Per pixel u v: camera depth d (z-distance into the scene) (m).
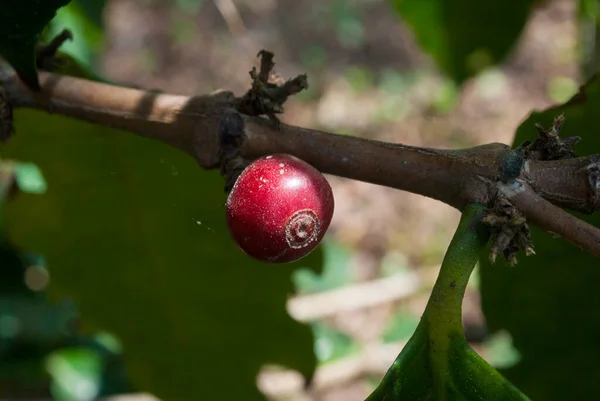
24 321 0.34
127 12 1.12
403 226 0.76
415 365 0.17
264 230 0.17
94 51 0.34
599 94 0.21
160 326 0.26
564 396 0.22
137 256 0.26
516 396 0.16
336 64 1.08
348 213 0.78
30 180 0.26
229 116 0.19
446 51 0.31
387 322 0.49
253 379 0.27
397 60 1.08
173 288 0.26
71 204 0.26
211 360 0.27
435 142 0.89
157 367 0.27
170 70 1.05
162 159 0.25
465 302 0.59
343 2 1.18
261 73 0.18
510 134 0.89
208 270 0.26
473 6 0.30
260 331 0.26
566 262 0.22
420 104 0.96
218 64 1.05
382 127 0.92
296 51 1.10
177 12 1.12
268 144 0.18
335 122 0.93
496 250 0.16
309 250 0.17
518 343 0.23
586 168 0.17
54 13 0.19
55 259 0.26
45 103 0.20
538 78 0.97
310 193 0.17
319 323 0.38
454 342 0.17
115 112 0.20
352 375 0.37
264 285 0.26
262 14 1.17
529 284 0.22
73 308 0.34
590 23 0.34
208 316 0.26
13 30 0.19
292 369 0.27
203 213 0.25
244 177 0.17
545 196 0.17
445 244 0.73
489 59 0.31
